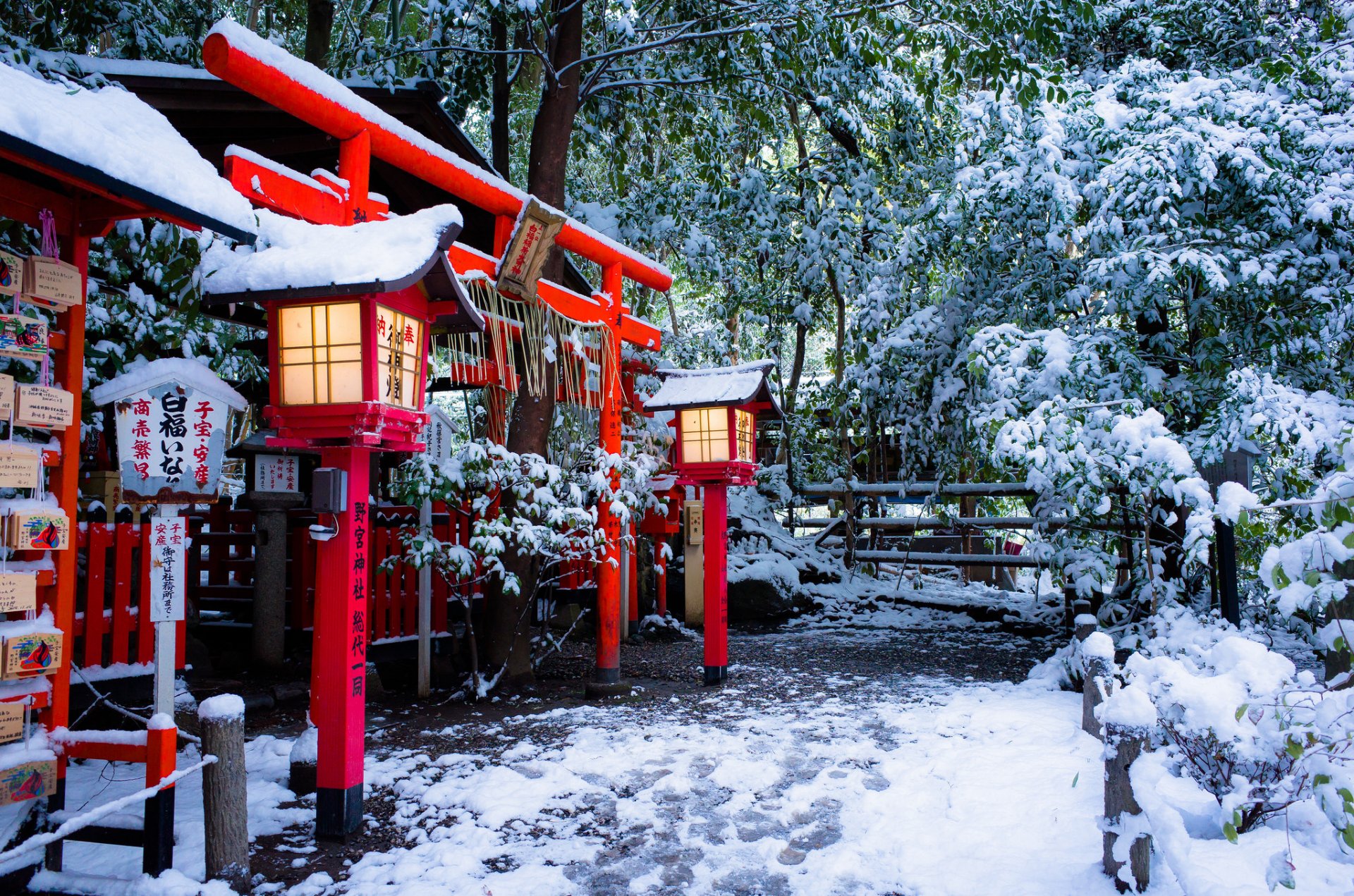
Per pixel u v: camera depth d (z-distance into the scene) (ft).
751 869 11.69
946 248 35.94
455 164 16.85
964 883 11.00
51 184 10.62
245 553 26.55
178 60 26.63
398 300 12.76
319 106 13.91
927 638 32.73
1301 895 9.89
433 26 31.76
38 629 10.10
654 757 16.53
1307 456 20.42
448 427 20.67
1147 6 30.78
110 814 10.71
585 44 33.42
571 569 31.40
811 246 38.52
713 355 48.78
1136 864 10.17
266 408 12.66
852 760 16.43
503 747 17.42
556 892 10.94
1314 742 9.01
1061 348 23.18
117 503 17.53
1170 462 17.63
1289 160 23.22
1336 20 24.98
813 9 28.68
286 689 20.98
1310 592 9.36
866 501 44.60
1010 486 37.35
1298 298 24.14
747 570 36.70
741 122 39.65
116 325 17.76
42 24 23.76
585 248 22.09
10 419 9.79
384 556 22.29
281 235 12.75
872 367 38.93
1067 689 22.33
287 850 12.22
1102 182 23.84
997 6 26.50
